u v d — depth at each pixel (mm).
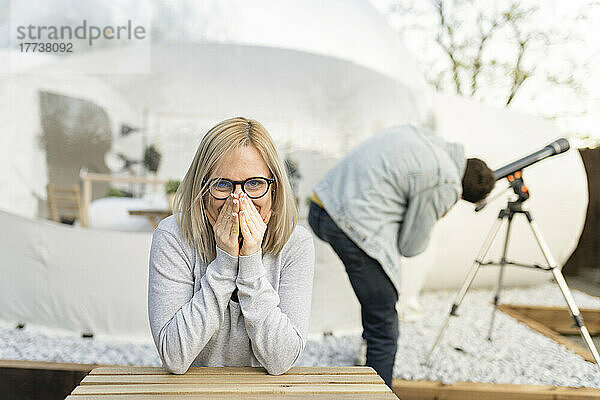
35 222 2756
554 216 4809
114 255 2787
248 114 2783
